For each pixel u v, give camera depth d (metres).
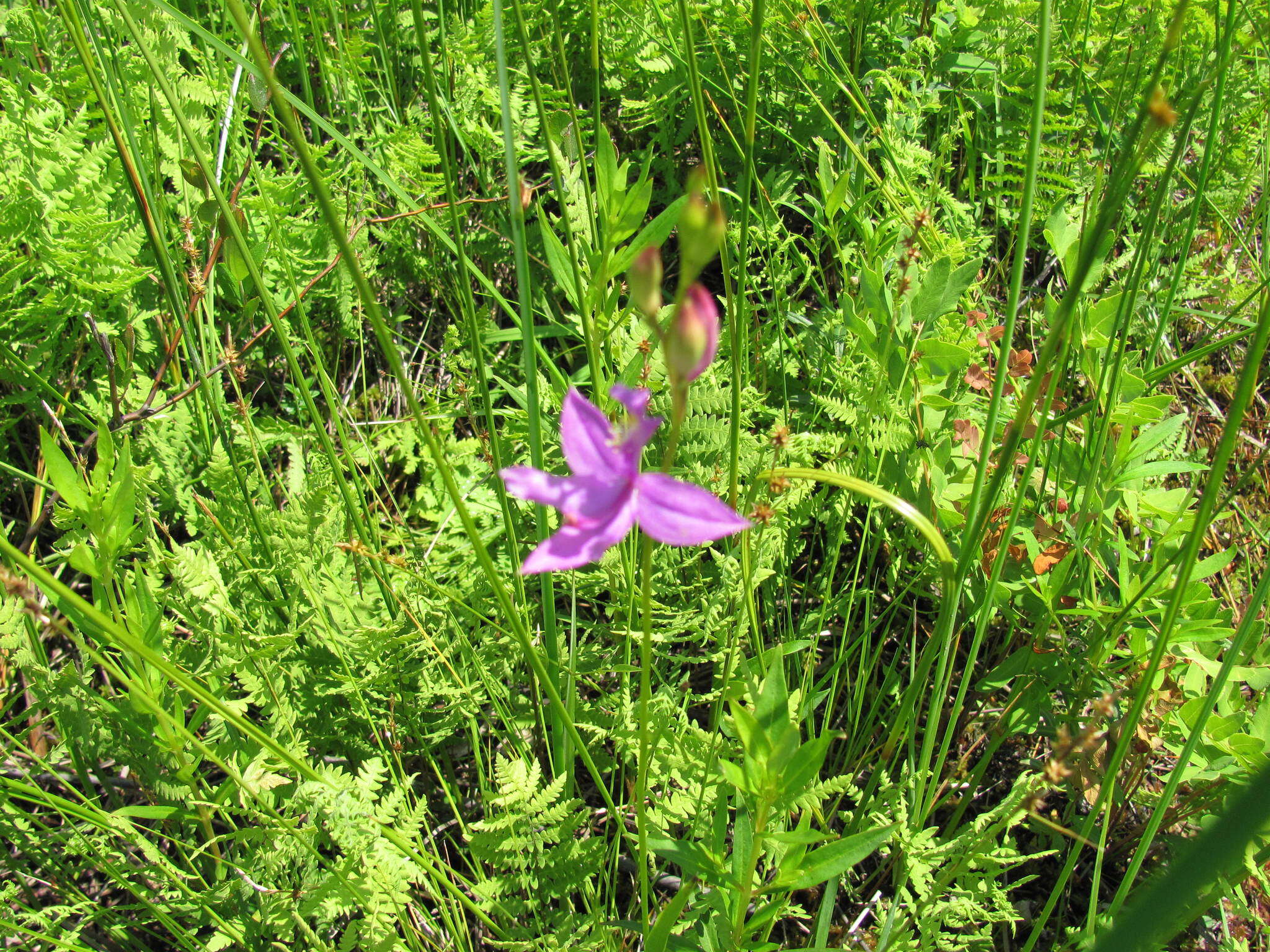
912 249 0.32
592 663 0.36
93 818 0.27
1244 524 0.43
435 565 0.37
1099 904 0.34
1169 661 0.31
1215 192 0.50
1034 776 0.29
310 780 0.26
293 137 0.17
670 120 0.51
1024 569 0.36
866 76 0.49
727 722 0.24
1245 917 0.30
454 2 0.53
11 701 0.32
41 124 0.38
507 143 0.24
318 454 0.39
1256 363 0.21
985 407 0.39
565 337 0.46
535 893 0.28
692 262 0.18
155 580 0.33
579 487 0.18
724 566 0.30
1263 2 0.49
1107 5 0.53
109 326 0.38
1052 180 0.48
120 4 0.26
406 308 0.49
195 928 0.29
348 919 0.30
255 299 0.36
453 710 0.33
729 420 0.37
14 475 0.41
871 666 0.35
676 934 0.27
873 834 0.22
